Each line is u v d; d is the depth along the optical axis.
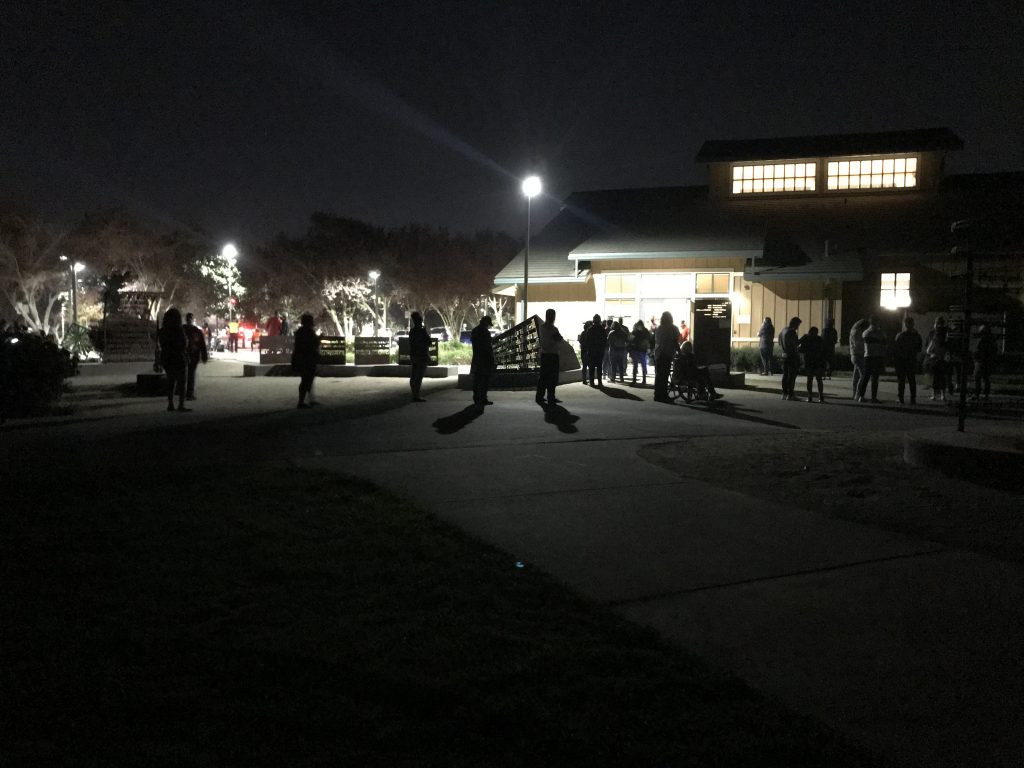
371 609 4.91
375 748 3.40
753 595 5.38
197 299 50.97
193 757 3.27
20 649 4.19
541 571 5.75
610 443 11.59
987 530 7.04
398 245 55.69
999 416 15.37
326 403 16.61
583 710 3.74
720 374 21.02
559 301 30.84
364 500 7.65
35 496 7.46
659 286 29.61
